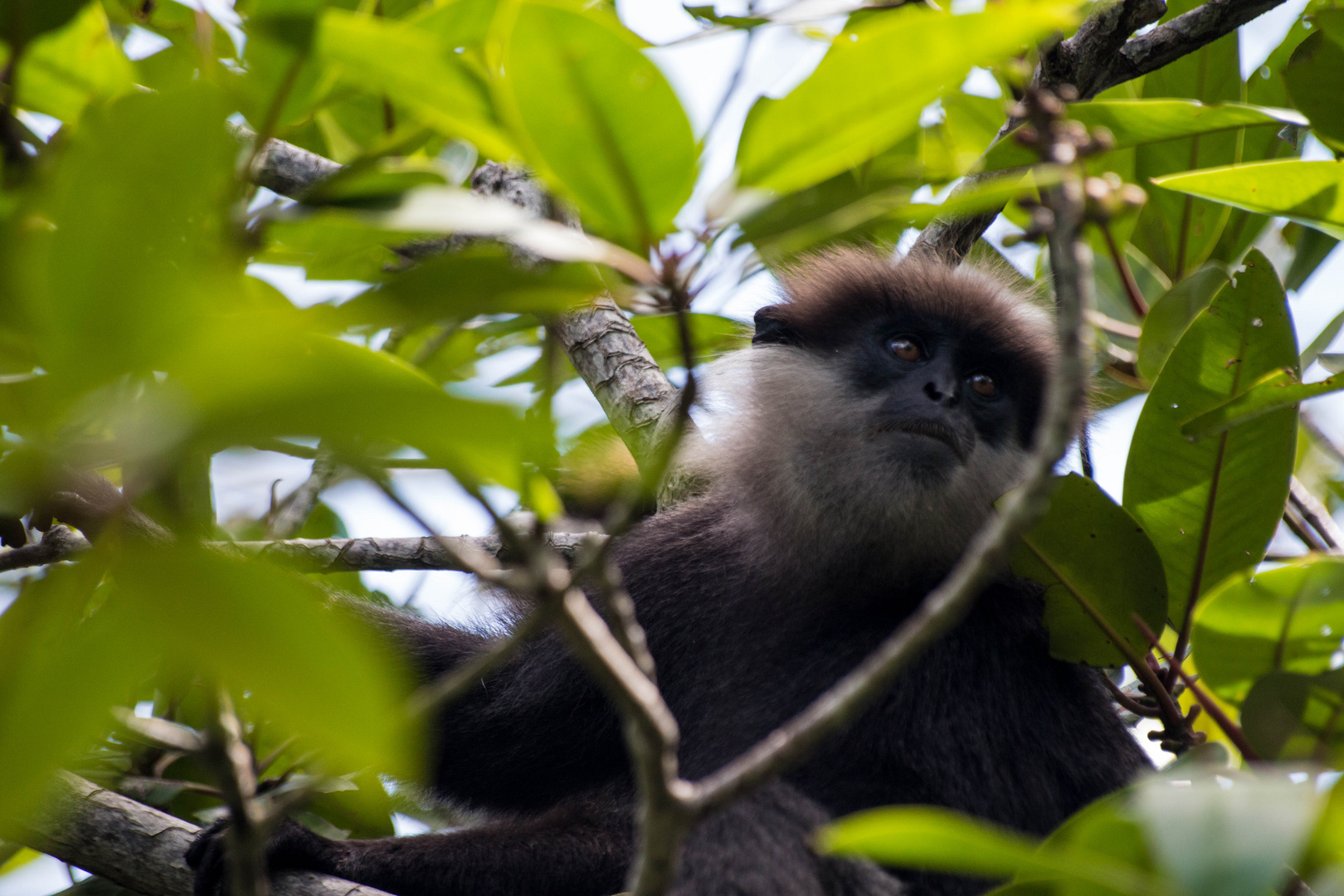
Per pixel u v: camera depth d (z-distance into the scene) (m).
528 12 2.97
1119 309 9.38
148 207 2.73
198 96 2.78
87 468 2.93
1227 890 2.90
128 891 7.21
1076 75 7.70
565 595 3.30
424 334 9.74
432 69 3.34
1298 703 5.02
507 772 8.20
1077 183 3.50
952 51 3.11
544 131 3.19
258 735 7.77
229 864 5.98
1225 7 7.91
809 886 6.37
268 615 2.56
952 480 7.80
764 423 8.30
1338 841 3.54
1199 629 5.35
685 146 3.20
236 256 3.27
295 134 8.68
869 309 8.48
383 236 3.98
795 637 7.86
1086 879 3.53
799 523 7.95
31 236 2.92
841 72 3.15
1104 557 6.12
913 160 9.12
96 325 2.53
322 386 2.31
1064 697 7.39
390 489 3.33
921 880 7.05
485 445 2.39
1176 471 6.31
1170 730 6.29
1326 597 5.14
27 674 2.82
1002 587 7.60
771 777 3.39
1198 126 6.79
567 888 7.23
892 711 7.35
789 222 3.86
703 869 6.35
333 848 6.86
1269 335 6.06
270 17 3.26
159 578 2.57
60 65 4.28
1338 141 6.52
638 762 3.35
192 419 2.38
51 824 6.44
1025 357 8.42
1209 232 9.05
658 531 8.37
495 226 3.19
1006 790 7.23
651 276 3.28
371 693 2.54
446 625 8.75
